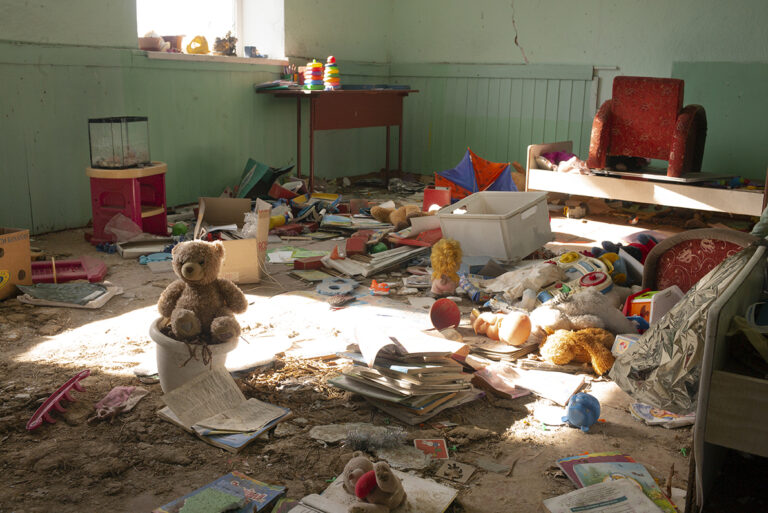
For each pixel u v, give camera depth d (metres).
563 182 6.45
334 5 8.12
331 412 2.60
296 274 4.39
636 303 3.38
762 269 2.15
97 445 2.32
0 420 2.45
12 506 1.97
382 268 4.46
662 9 7.16
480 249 4.54
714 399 1.67
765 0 6.56
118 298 3.93
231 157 7.16
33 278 4.04
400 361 2.62
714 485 2.11
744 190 5.57
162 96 6.24
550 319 3.20
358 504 1.90
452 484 2.13
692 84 7.12
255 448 2.33
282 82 7.09
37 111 5.21
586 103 7.79
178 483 2.12
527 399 2.75
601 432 2.48
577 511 1.92
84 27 5.46
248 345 3.18
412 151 9.23
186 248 2.57
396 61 9.20
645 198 6.00
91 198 5.31
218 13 7.38
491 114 8.55
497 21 8.30
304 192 6.84
